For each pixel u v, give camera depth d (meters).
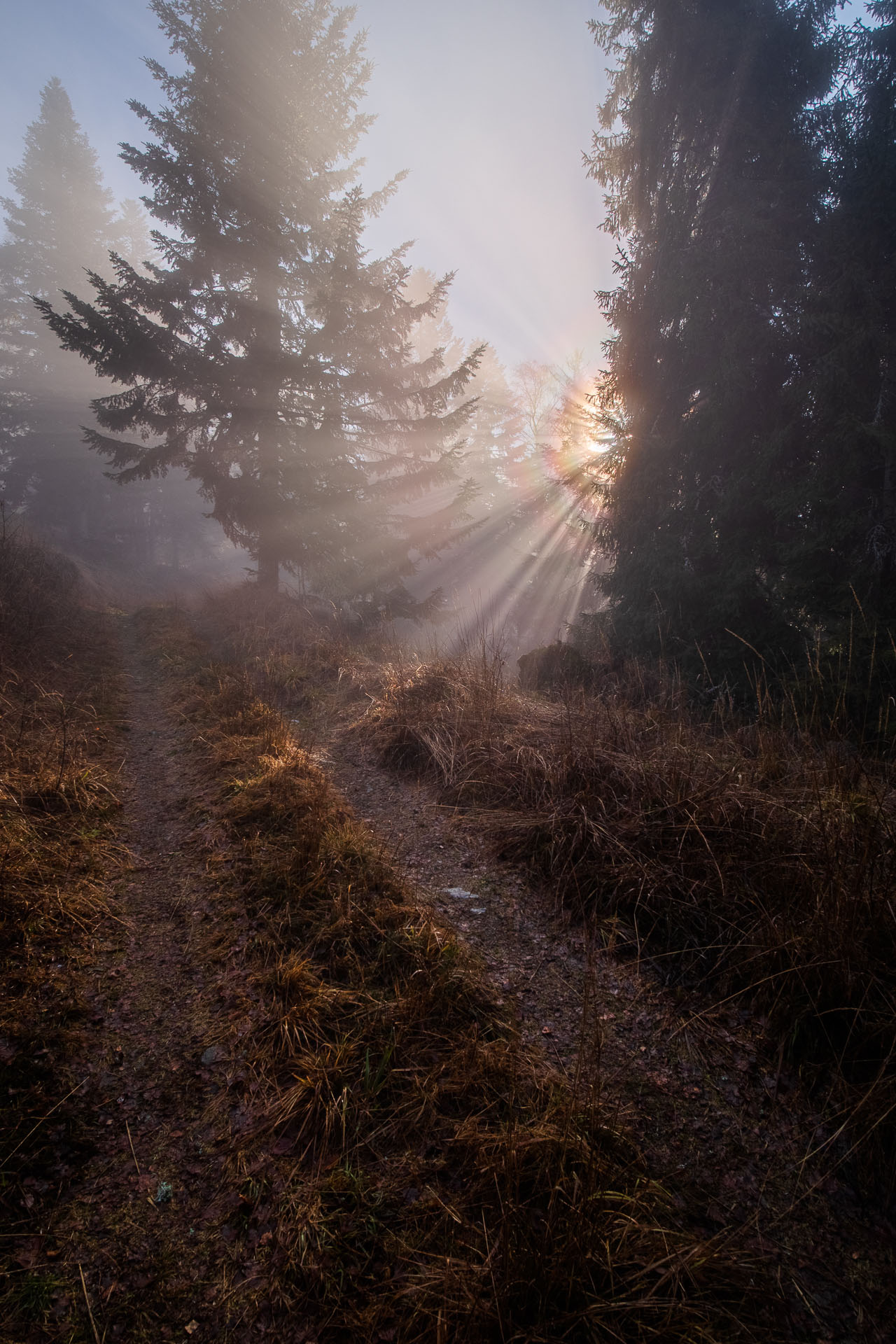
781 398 7.84
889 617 6.39
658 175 9.59
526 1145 1.63
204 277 12.05
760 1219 1.57
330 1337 1.30
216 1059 2.03
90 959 2.47
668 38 8.70
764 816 2.99
